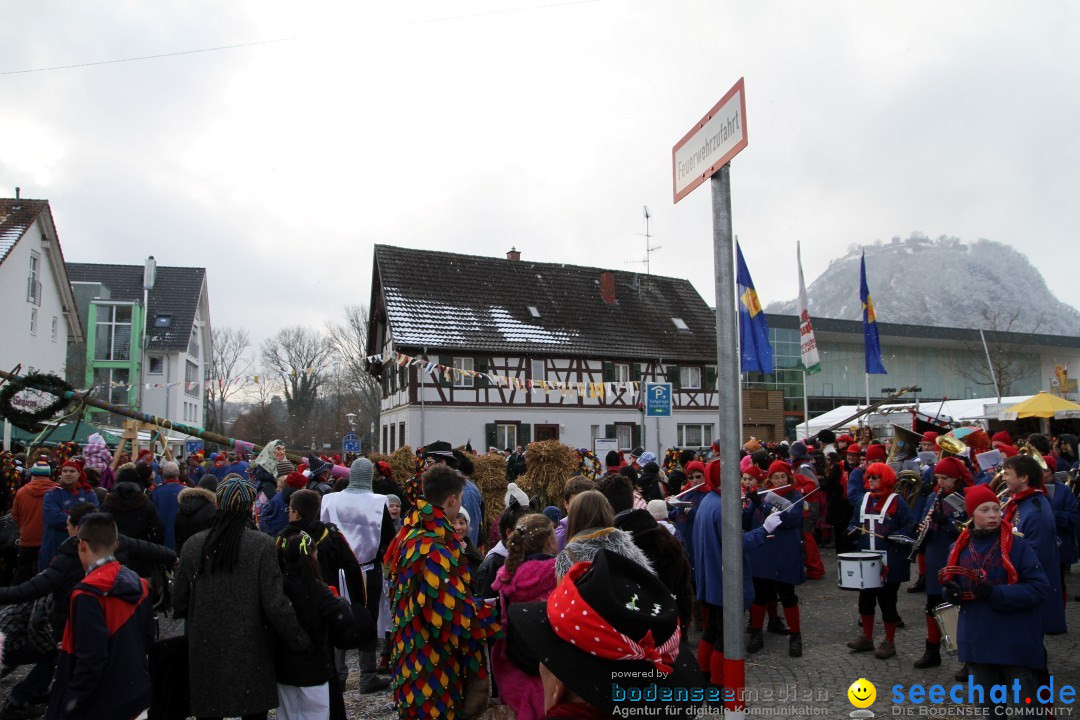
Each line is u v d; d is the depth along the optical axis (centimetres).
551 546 422
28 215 2800
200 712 403
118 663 409
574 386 2791
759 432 4275
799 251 1852
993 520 420
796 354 4844
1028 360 5756
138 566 612
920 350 5416
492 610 399
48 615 577
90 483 1045
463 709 393
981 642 414
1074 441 1145
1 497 1141
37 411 1422
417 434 3009
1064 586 857
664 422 3525
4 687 671
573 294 3659
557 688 260
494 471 1165
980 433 992
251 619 409
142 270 4844
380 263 3312
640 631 244
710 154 311
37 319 2891
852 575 649
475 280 3459
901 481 770
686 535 805
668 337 3681
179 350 4406
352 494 688
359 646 458
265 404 5959
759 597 703
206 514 813
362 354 5250
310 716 426
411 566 394
